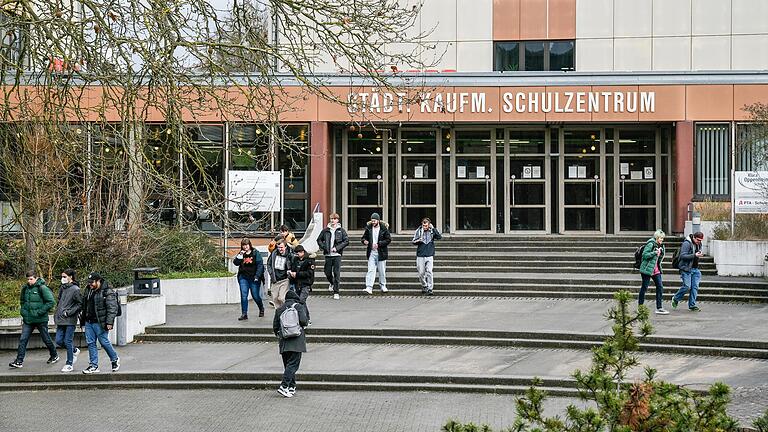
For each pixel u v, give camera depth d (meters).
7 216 25.91
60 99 12.92
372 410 13.59
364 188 32.56
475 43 32.81
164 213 26.92
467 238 29.12
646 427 6.86
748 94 29.48
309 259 19.20
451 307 21.67
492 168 32.44
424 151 32.50
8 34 13.34
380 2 16.47
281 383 14.77
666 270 25.39
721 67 32.28
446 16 32.91
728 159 29.75
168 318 20.62
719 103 29.56
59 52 12.05
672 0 32.41
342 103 15.33
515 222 32.44
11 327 18.88
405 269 26.64
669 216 31.56
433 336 18.38
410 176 32.56
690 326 18.62
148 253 24.38
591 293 23.22
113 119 25.97
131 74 13.54
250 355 17.28
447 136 32.47
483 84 30.12
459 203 32.50
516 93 30.08
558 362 16.23
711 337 17.28
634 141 32.12
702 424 6.83
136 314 19.03
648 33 32.50
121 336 18.50
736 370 15.42
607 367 7.64
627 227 32.16
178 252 24.95
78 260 23.56
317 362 16.44
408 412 13.45
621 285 23.84
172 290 23.08
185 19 14.14
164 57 12.98
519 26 32.75
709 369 15.55
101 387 15.48
